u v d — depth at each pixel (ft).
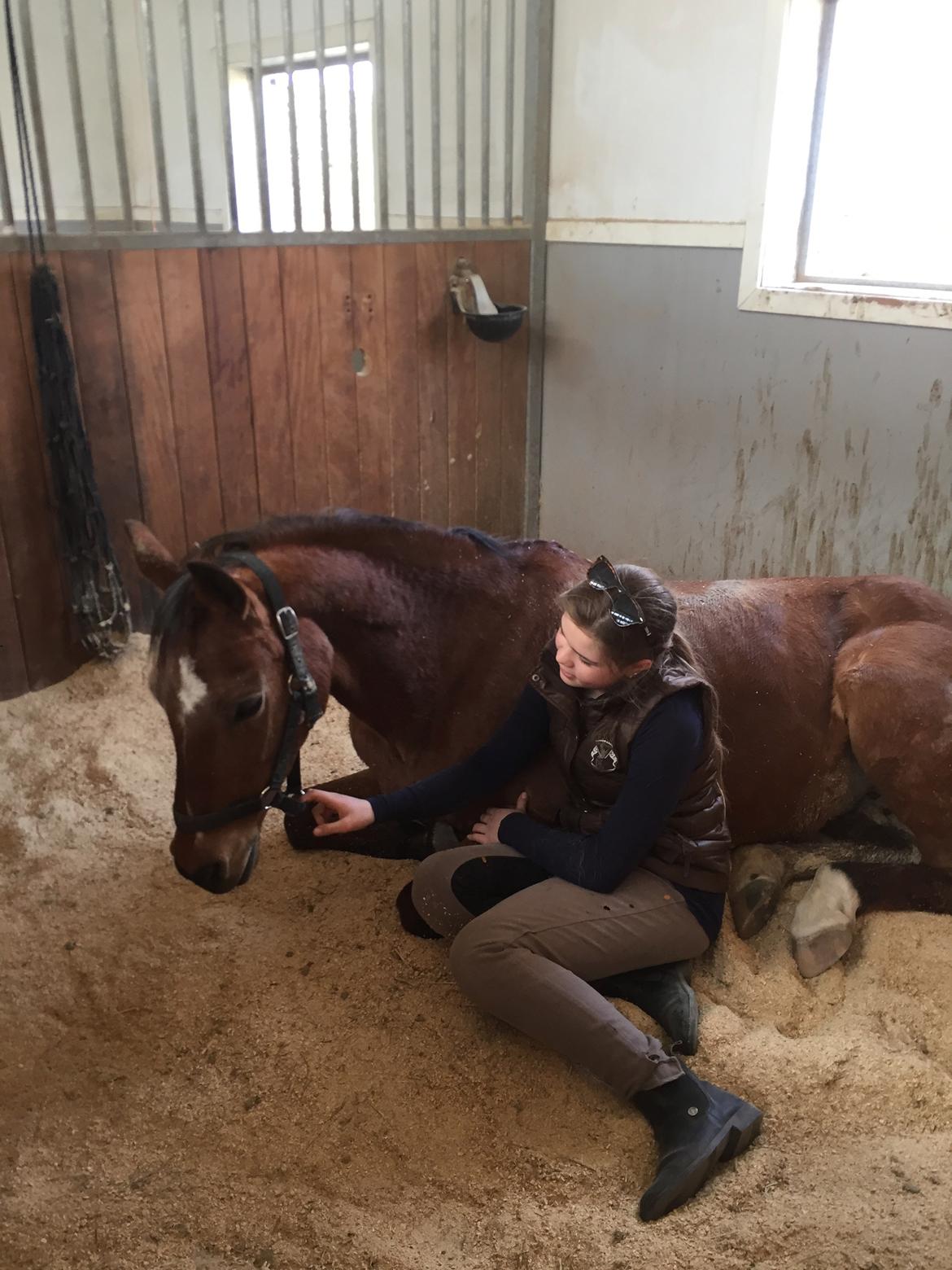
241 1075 5.19
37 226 8.10
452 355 11.59
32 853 7.02
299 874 6.79
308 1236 4.34
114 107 8.46
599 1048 4.64
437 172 11.00
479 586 5.84
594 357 11.91
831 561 10.33
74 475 8.58
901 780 5.97
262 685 4.69
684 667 4.98
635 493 12.01
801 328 9.87
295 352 10.14
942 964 5.66
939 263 9.33
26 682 8.92
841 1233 4.29
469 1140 4.80
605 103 10.87
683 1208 4.44
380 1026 5.46
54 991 5.82
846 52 9.37
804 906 5.98
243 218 14.76
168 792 7.82
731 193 10.07
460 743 5.87
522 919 4.88
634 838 4.82
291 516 5.53
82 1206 4.50
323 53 9.58
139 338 8.96
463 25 10.53
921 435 9.27
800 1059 5.08
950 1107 4.89
